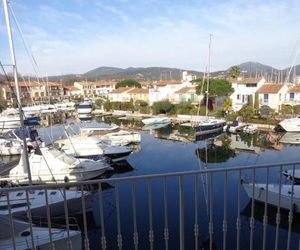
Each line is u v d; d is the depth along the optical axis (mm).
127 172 20844
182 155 25484
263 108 42125
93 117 54812
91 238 11031
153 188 15109
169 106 50656
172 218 11969
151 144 30406
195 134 34312
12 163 18906
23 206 10883
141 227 11508
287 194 11742
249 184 13172
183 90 58438
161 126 42375
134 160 23938
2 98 47281
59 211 11602
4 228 6824
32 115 44375
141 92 67125
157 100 58250
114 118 52688
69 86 100000
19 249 6707
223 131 36031
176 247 10156
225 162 23188
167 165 22469
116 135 30125
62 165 17000
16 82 12250
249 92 48406
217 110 45344
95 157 20906
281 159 23688
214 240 10531
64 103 63375
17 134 26734
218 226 11375
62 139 26391
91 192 12867
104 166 18266
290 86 48906
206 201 13266
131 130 37250
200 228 11258
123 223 11883
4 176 15820
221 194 14062
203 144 30172
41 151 17062
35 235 7305
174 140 32531
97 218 12438
